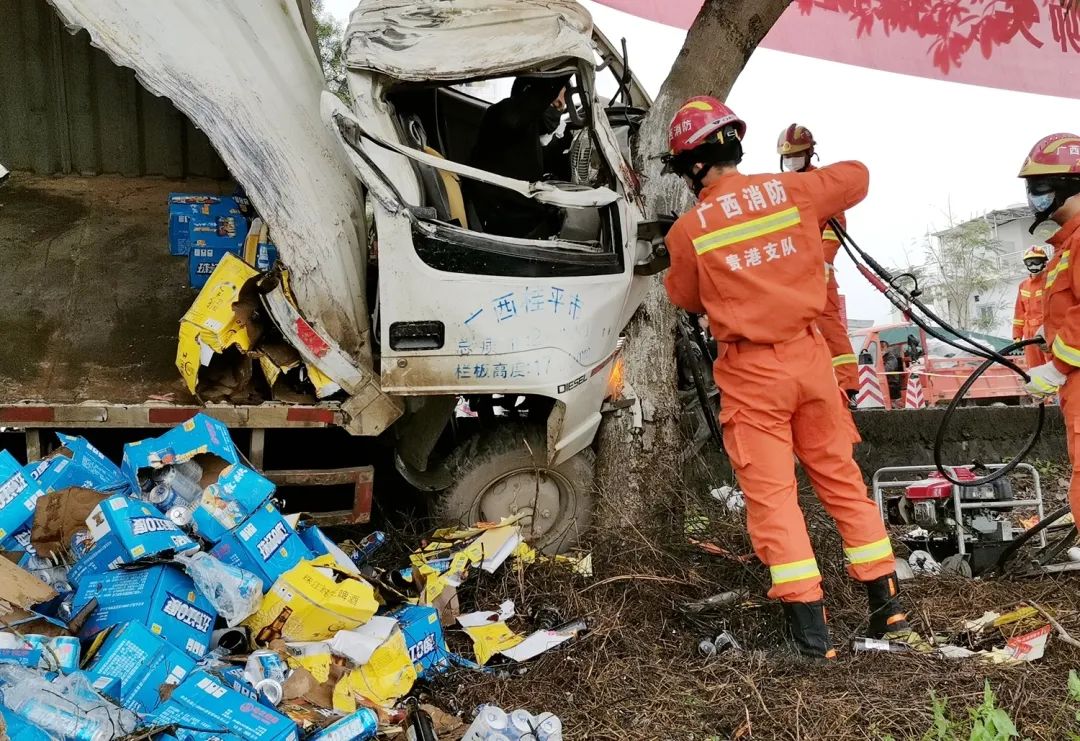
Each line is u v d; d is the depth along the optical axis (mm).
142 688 2746
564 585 4129
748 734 3049
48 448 3867
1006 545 4508
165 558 3057
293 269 3867
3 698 2406
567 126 4941
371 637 3180
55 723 2402
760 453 3648
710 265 3639
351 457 4754
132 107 6590
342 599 3268
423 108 4582
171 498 3510
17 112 6453
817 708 3162
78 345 4207
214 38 3830
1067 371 3830
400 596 3773
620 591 4137
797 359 3639
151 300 4645
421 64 4066
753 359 3648
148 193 6188
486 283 4066
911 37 7391
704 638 3854
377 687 3123
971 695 3195
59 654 2686
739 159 3828
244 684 2824
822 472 3807
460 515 4465
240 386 4020
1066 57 7477
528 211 4504
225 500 3350
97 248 5078
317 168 4035
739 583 4277
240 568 3256
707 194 3752
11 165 6457
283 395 4062
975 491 4727
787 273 3621
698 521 4895
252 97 3875
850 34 7406
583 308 4266
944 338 4316
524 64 4117
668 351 5082
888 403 13297
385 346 3969
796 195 3645
